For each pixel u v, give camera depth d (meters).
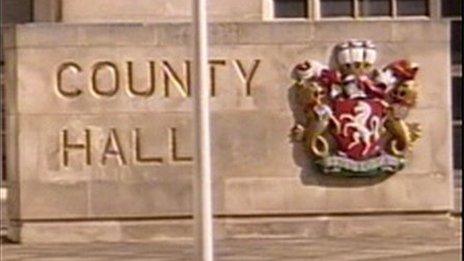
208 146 17.97
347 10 30.58
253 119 26.22
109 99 26.12
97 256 24.14
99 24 26.09
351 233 26.39
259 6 27.02
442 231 26.45
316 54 26.23
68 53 26.11
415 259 23.05
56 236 26.16
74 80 26.11
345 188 26.39
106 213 26.16
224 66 26.17
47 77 26.12
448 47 26.55
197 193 17.95
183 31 26.14
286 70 26.22
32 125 26.11
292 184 26.30
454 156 30.34
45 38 26.09
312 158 26.28
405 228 26.42
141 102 26.12
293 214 26.33
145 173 26.16
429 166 26.48
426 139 26.48
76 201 26.16
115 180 26.16
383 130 26.36
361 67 26.22
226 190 26.20
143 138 26.16
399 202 26.44
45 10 28.41
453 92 30.97
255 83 26.22
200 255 17.97
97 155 26.16
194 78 17.91
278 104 26.23
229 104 26.20
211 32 26.12
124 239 26.17
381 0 30.80
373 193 26.42
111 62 26.11
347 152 26.25
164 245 25.55
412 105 26.44
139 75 26.12
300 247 24.88
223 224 26.20
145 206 26.19
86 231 26.17
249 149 26.25
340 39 26.28
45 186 26.12
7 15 32.44
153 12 26.83
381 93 26.31
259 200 26.27
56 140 26.12
